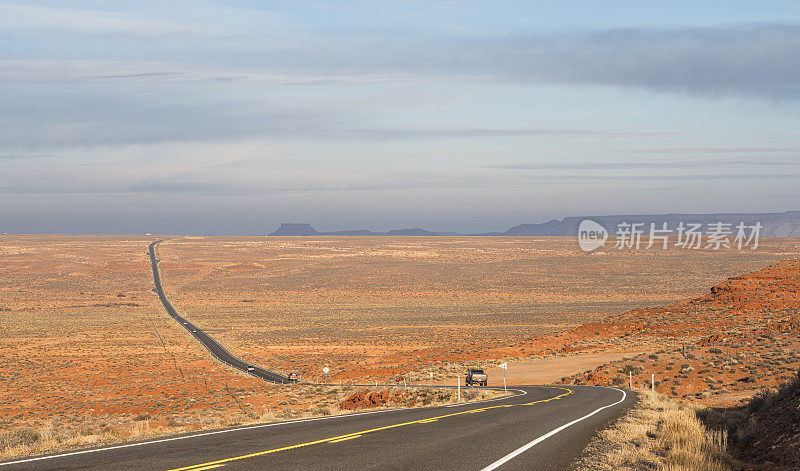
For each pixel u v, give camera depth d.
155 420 35.50
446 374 57.62
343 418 18.77
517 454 12.36
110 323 138.25
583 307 149.88
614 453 12.59
